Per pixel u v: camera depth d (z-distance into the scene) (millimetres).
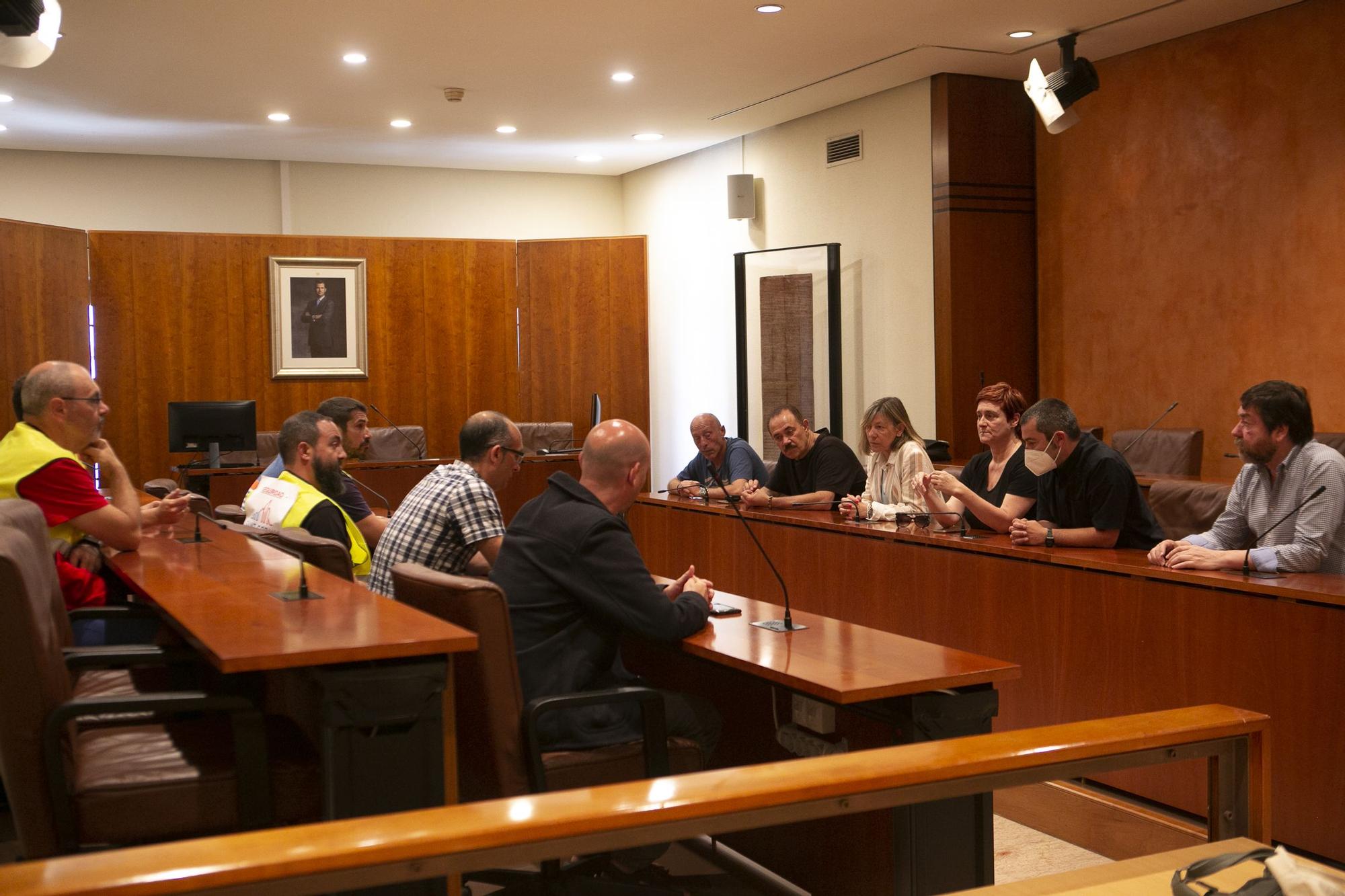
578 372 9797
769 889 2631
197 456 8578
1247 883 1122
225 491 7688
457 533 3129
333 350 9477
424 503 3146
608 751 2262
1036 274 7426
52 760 1893
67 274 8648
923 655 2193
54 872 875
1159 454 6055
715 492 5230
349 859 922
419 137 8961
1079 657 3154
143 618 2859
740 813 1062
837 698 1924
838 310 7914
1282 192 5918
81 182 9273
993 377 7305
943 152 7172
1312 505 2893
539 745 2203
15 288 8227
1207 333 6328
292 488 3596
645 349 9766
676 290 9992
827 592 4188
